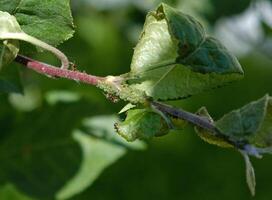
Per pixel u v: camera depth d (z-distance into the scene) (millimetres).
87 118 681
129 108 393
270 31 835
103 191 1329
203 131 393
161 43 393
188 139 1499
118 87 389
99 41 1002
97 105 683
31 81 825
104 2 919
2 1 409
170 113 393
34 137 671
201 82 394
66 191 662
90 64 1169
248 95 1642
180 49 386
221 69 388
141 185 1410
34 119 678
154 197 1452
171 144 1479
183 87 393
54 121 679
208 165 1525
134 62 393
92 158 668
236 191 1552
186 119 390
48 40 414
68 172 667
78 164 667
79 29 893
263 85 1660
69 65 397
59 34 414
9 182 664
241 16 785
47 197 661
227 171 1544
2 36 385
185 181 1505
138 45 395
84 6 913
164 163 1464
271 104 385
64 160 671
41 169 668
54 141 675
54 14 412
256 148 383
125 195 1379
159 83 393
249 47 854
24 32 412
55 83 930
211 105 1566
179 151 1491
